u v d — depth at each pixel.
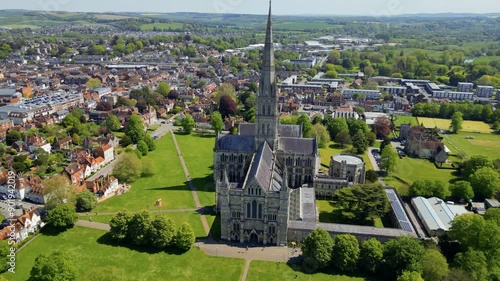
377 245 142.25
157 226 155.00
